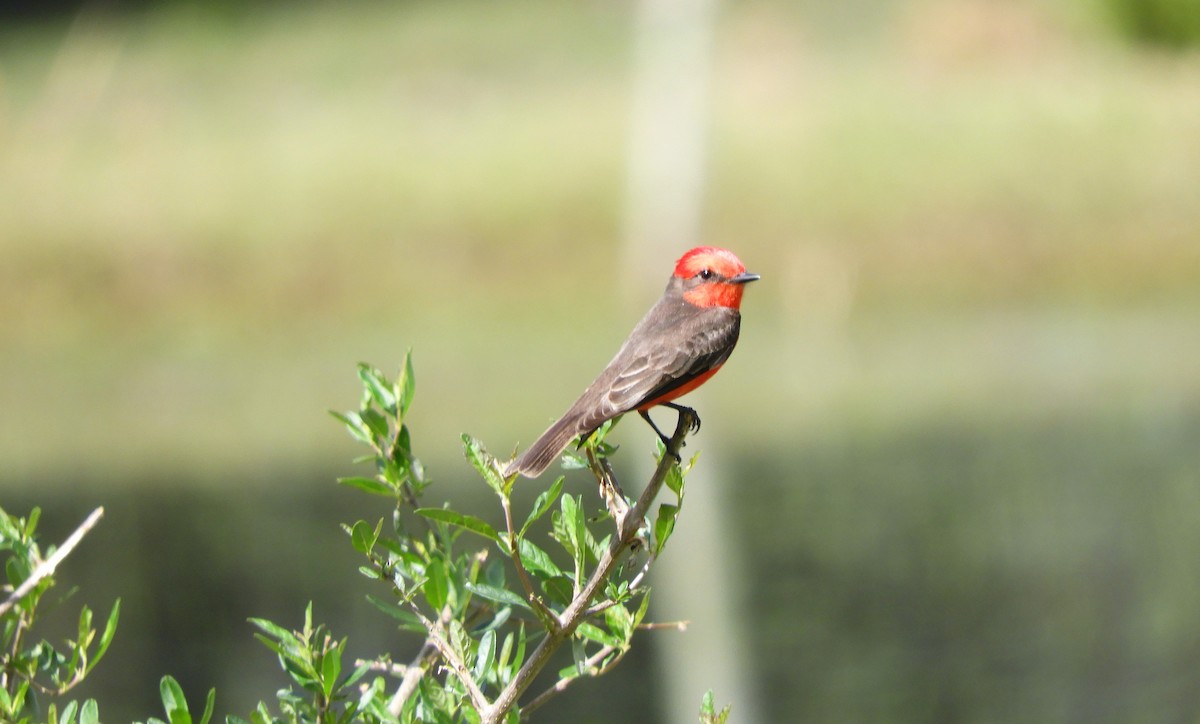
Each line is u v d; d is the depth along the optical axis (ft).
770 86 96.53
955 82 93.71
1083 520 41.29
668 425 55.06
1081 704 30.60
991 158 81.00
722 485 45.57
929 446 49.93
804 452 49.65
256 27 117.50
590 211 80.94
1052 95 88.74
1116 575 37.27
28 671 16.28
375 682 15.78
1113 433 50.85
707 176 82.28
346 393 62.95
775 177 82.17
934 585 36.78
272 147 91.20
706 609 35.50
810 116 88.69
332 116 98.89
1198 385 57.21
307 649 15.69
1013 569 37.63
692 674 33.37
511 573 31.50
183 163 89.51
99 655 16.40
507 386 61.05
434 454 49.60
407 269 78.74
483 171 83.20
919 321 71.26
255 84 106.63
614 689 33.27
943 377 60.44
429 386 61.93
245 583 37.93
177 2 119.14
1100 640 33.50
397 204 82.17
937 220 77.77
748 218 80.18
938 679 31.73
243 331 75.25
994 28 101.19
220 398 62.75
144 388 64.80
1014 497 43.34
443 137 91.20
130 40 115.24
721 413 56.39
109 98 104.37
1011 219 77.61
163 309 77.20
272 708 31.19
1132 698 30.99
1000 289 75.15
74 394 64.08
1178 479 45.01
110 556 40.60
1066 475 45.57
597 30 110.83
